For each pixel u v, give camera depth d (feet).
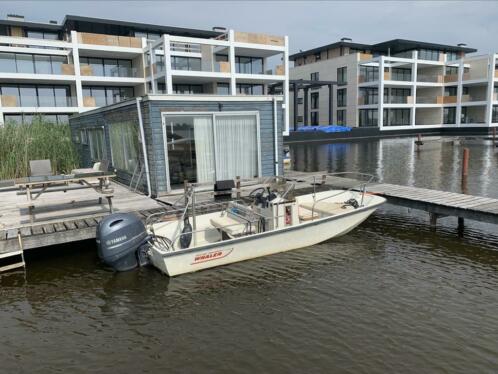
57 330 17.43
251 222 24.73
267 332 16.99
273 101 36.55
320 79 159.53
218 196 31.89
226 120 34.86
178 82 115.55
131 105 34.71
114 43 106.93
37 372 14.75
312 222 25.44
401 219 33.22
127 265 22.74
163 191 33.04
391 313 18.31
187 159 33.86
